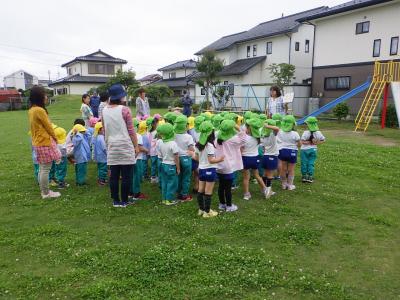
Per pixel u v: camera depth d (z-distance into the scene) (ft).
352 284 11.93
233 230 16.21
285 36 98.73
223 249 14.17
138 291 11.37
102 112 18.99
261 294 11.32
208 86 109.19
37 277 12.28
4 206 19.86
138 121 24.88
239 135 19.76
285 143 22.41
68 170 28.86
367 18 70.08
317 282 11.89
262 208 19.39
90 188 23.45
